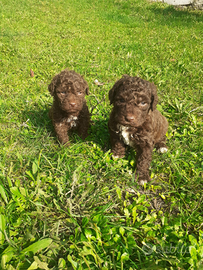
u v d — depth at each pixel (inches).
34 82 37.2
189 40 57.6
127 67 42.8
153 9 95.4
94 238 15.1
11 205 16.7
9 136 25.5
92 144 25.5
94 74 40.5
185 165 22.0
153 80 37.9
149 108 20.2
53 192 19.1
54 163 21.9
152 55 48.3
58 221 16.1
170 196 19.7
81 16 85.8
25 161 22.5
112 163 22.9
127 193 19.3
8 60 44.1
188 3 101.4
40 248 13.8
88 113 26.3
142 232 15.9
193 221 16.9
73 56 46.9
